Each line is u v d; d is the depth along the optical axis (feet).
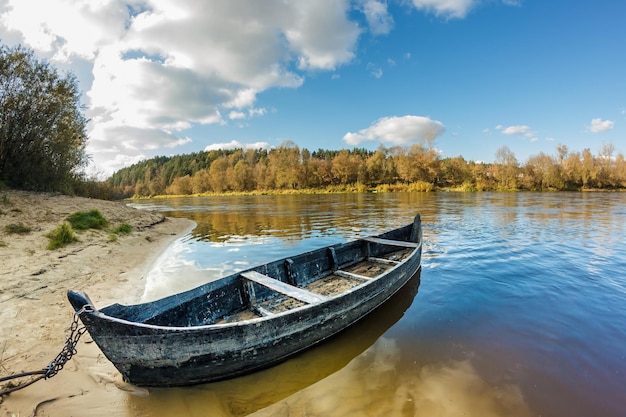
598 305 22.95
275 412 12.80
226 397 13.65
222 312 19.40
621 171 218.59
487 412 12.74
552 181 221.05
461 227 59.31
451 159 264.11
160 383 13.80
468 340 18.44
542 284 27.40
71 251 32.45
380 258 32.48
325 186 272.51
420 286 27.30
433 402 13.32
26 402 12.17
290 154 274.16
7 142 49.11
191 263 35.86
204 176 314.55
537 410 12.82
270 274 23.22
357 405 13.20
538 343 17.95
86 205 53.52
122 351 13.12
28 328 17.30
